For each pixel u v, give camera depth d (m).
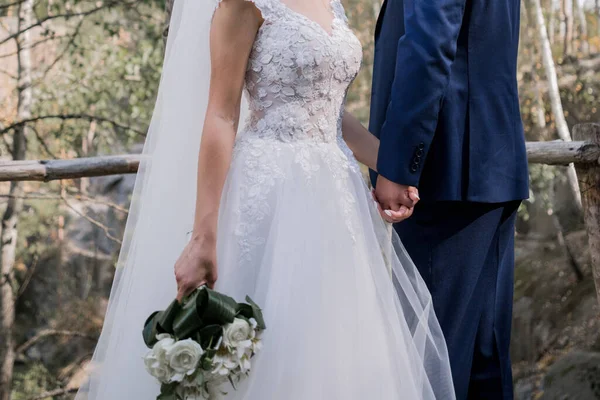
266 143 1.70
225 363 1.43
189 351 1.39
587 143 2.80
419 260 1.98
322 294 1.62
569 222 6.71
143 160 1.84
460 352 1.97
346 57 1.74
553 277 6.47
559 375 5.27
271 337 1.56
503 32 1.96
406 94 1.73
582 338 5.98
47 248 9.27
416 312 1.86
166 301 1.72
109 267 9.42
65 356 8.95
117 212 8.79
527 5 7.64
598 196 2.83
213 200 1.58
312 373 1.57
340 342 1.63
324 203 1.70
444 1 1.74
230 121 1.63
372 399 1.65
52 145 7.68
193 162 1.76
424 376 1.78
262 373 1.55
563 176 6.82
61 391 7.11
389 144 1.76
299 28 1.67
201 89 1.76
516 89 2.03
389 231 1.89
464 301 1.97
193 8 1.76
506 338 2.09
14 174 2.76
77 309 9.26
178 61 1.77
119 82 6.63
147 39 6.89
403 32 1.97
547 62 6.64
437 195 1.89
